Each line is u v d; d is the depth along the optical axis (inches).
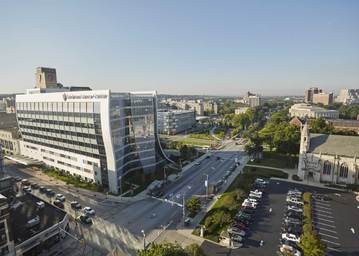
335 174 3720.5
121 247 2188.7
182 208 2910.9
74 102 3577.8
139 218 2689.5
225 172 4222.4
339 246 2187.5
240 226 2448.3
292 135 4827.8
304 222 2506.2
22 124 4869.6
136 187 3513.8
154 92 4183.1
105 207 2965.1
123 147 3563.0
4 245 1824.6
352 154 3646.7
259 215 2726.4
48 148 4382.4
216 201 3070.9
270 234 2364.7
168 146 5698.8
